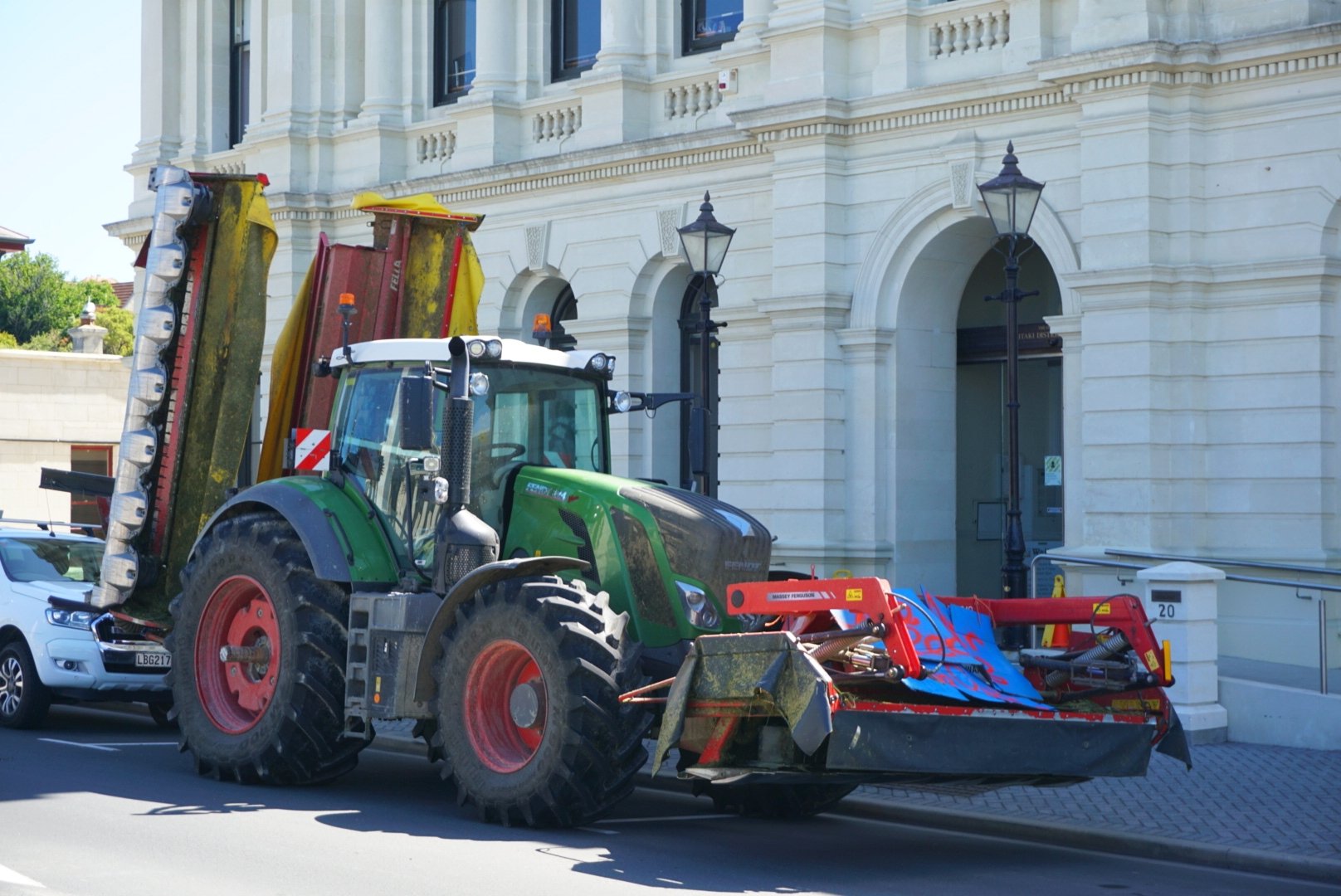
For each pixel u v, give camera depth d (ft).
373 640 34.58
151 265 40.27
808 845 31.40
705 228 52.44
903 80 60.90
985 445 65.77
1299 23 51.72
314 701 35.86
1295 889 28.09
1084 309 55.06
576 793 30.89
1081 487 56.54
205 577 38.06
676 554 33.42
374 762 42.22
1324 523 51.78
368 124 81.25
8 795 35.04
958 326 65.77
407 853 29.04
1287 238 52.29
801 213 63.10
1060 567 56.39
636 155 69.72
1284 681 45.34
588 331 72.49
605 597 32.07
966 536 65.72
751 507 66.59
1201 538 53.98
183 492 41.70
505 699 32.55
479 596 32.42
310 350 41.60
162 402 41.09
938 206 59.93
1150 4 53.72
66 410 105.29
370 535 36.22
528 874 27.32
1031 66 55.83
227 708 38.01
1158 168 53.83
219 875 26.78
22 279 228.63
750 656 28.99
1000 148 58.39
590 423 37.63
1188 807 34.45
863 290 62.39
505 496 35.58
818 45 62.64
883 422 62.39
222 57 92.32
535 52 76.64
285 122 83.66
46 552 51.01
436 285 42.04
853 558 62.23
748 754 30.32
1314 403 51.67
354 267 41.29
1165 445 53.83
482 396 35.81
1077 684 32.42
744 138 65.87
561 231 73.92
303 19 84.17
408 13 81.61
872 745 28.30
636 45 72.02
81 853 28.53
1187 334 53.78
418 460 35.91
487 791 31.78
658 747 29.45
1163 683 31.22
